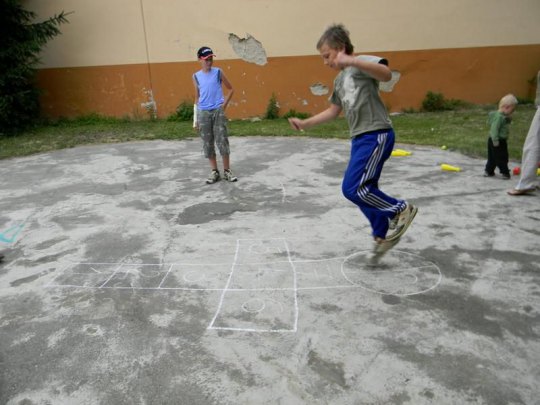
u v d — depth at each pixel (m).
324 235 4.01
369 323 2.67
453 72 12.28
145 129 10.72
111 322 2.80
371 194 3.04
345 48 2.97
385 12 11.74
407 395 2.11
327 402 2.09
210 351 2.48
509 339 2.49
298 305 2.89
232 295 3.05
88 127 11.40
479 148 7.28
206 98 5.63
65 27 11.63
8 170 7.10
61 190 5.86
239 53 11.95
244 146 8.41
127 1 11.47
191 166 6.92
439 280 3.14
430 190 5.23
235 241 3.95
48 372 2.37
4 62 10.39
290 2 11.62
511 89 12.50
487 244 3.71
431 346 2.45
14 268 3.62
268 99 12.27
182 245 3.92
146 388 2.22
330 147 8.05
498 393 2.10
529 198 4.86
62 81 11.99
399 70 12.18
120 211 4.92
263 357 2.41
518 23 12.01
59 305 3.02
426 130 9.38
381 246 3.23
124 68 11.92
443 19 11.87
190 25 11.70
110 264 3.61
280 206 4.87
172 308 2.93
